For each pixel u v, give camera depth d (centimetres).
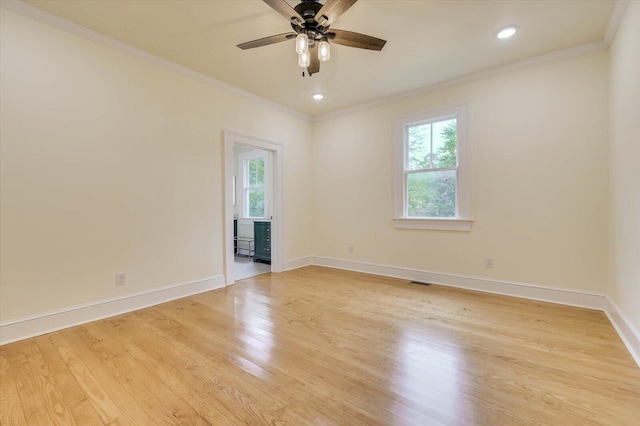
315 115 496
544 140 306
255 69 331
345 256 473
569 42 277
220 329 244
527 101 314
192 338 227
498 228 335
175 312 284
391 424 137
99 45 268
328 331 239
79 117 257
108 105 274
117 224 281
